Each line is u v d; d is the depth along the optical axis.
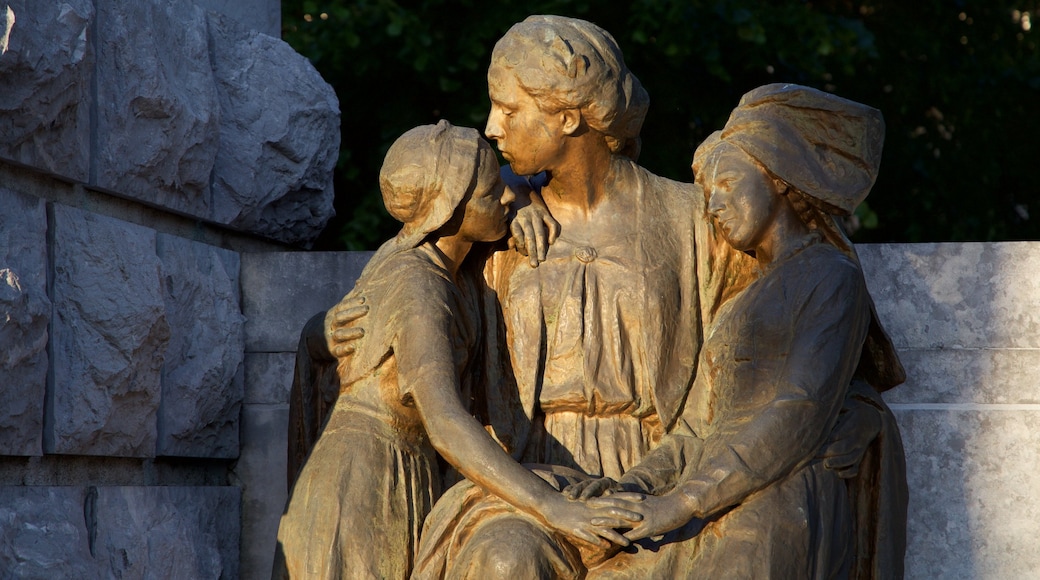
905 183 14.70
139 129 6.41
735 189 5.98
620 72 6.18
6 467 5.45
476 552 5.33
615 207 6.45
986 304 6.89
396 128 13.06
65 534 5.62
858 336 5.81
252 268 7.44
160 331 6.34
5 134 5.39
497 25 12.73
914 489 6.86
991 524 6.79
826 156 5.96
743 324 5.96
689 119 13.66
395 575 5.84
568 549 5.45
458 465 5.59
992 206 15.05
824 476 5.70
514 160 6.28
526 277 6.38
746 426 5.62
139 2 6.47
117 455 6.18
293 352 7.38
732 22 12.65
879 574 5.89
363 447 5.95
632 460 6.19
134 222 6.53
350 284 7.38
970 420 6.84
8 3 5.34
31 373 5.49
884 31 14.77
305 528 5.86
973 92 14.98
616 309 6.27
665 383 6.21
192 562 6.60
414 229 6.23
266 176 7.52
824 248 6.01
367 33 12.67
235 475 7.38
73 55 5.77
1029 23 15.95
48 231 5.77
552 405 6.26
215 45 7.32
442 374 5.75
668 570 5.56
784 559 5.47
